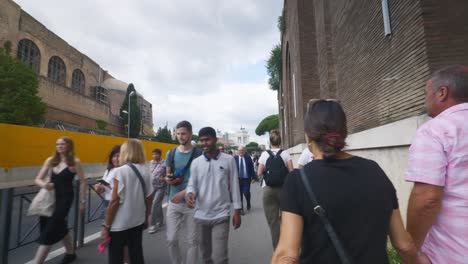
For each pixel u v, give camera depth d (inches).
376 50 185.8
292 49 592.4
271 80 1198.9
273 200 165.2
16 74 869.8
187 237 131.4
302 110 445.4
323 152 50.7
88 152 482.6
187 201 122.9
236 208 126.0
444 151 55.6
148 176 123.5
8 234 139.3
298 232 46.8
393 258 134.5
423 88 129.7
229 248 188.9
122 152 122.9
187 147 144.3
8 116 824.9
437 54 126.0
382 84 176.2
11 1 1354.6
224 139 6136.8
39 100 930.1
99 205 251.3
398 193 146.3
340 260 43.6
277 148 174.4
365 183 47.1
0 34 1293.1
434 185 54.5
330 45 313.9
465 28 127.1
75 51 1978.3
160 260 164.9
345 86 263.7
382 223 46.2
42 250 134.7
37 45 1567.4
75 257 161.9
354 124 236.5
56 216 136.3
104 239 108.6
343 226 44.9
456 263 53.5
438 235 56.6
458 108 58.1
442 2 129.2
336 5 293.0
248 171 326.6
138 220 115.5
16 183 347.9
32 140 372.5
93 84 2250.2
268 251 182.4
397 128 143.6
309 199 47.2
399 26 152.8
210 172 122.9
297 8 466.3
